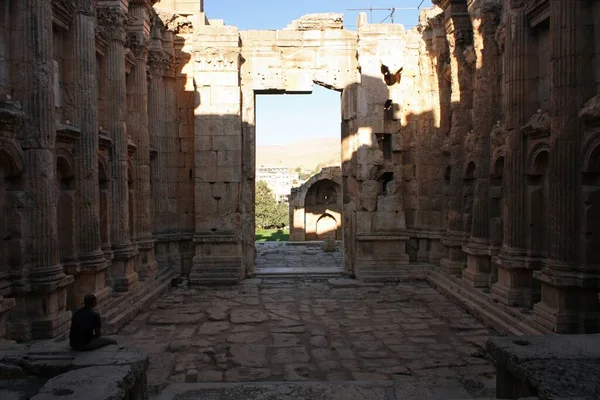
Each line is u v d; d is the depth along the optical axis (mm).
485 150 19078
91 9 15758
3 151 11750
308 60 25797
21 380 8602
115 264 18297
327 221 44062
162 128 24766
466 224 21469
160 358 13391
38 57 12516
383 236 24672
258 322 17062
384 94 24984
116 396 7324
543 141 14695
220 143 24594
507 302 15680
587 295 12586
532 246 15492
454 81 21828
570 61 12789
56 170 14305
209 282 23688
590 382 7480
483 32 18922
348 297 20969
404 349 14016
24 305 12375
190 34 25547
